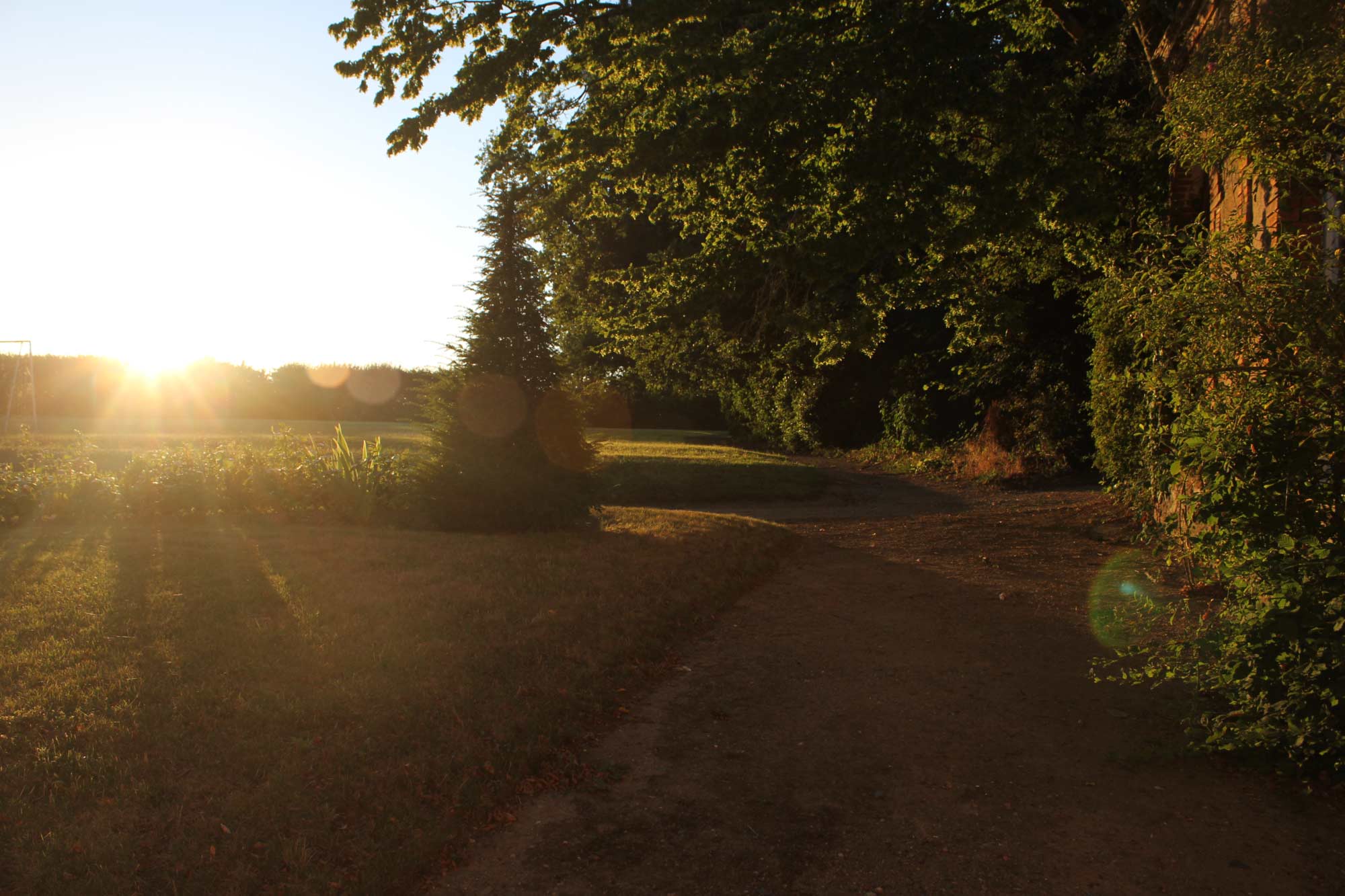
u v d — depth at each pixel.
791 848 3.92
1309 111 5.85
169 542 10.30
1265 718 4.49
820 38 11.26
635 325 16.62
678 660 6.70
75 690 5.07
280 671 5.59
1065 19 12.80
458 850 3.84
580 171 13.01
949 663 6.52
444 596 7.74
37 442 21.95
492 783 4.36
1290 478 4.39
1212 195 10.22
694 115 11.16
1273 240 6.75
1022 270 16.31
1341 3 6.09
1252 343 4.79
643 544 10.80
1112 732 5.14
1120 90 13.95
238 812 3.83
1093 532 12.02
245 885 3.34
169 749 4.38
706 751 5.00
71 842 3.50
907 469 24.81
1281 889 3.54
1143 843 3.92
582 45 11.92
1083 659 6.53
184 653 5.85
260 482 13.23
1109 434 11.70
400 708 5.08
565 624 6.96
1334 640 4.25
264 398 37.53
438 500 12.08
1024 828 4.07
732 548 10.82
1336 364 4.48
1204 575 5.45
